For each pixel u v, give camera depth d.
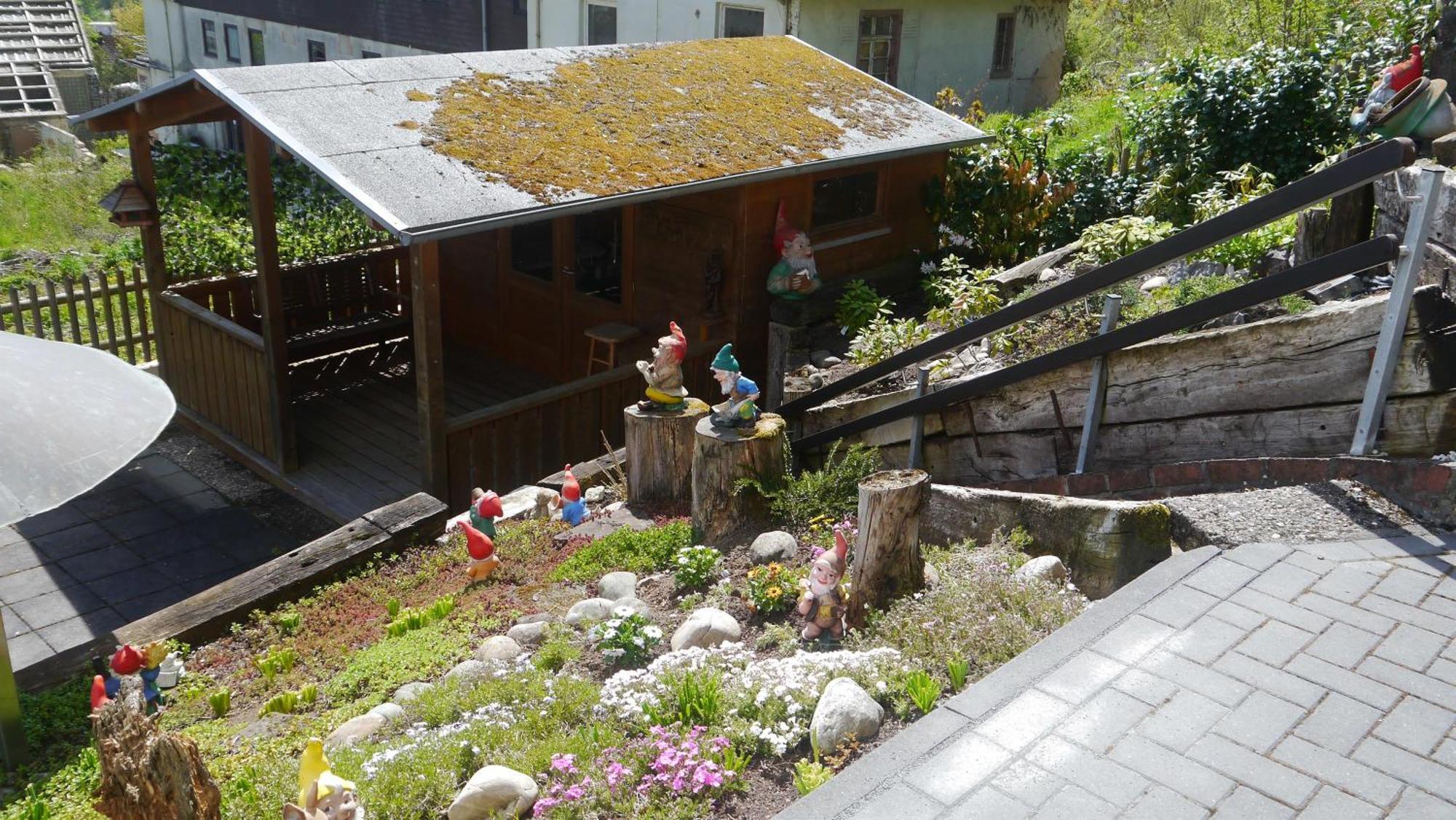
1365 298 6.01
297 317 13.01
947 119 12.68
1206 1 21.33
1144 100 14.30
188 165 12.73
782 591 5.62
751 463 6.85
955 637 4.86
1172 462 6.43
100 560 9.20
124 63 37.69
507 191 8.66
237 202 12.91
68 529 9.69
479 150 9.19
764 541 6.40
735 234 10.71
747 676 4.81
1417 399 5.27
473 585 6.97
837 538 5.15
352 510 9.77
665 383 7.78
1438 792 3.62
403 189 8.31
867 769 3.90
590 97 10.81
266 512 10.04
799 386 9.99
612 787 4.19
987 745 3.97
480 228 8.22
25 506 4.03
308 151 8.48
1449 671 4.23
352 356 13.26
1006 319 6.81
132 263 16.77
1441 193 6.52
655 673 5.03
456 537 7.76
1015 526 5.80
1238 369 6.01
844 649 5.13
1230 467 5.75
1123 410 6.57
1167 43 21.25
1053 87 22.86
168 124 10.56
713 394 10.98
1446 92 8.66
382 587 7.11
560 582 6.71
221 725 5.52
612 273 11.94
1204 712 4.06
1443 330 5.18
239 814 4.45
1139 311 8.31
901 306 12.42
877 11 18.34
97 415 4.56
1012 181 12.82
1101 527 5.41
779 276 10.82
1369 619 4.54
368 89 9.74
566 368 12.69
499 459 9.26
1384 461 5.28
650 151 9.97
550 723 4.80
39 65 28.81
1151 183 12.98
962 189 12.83
